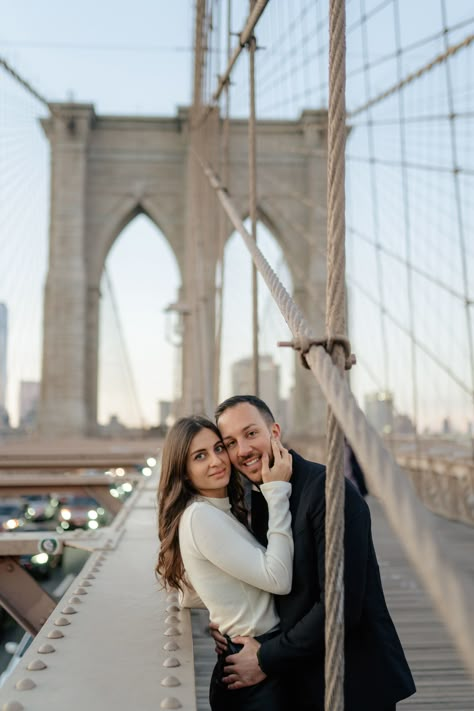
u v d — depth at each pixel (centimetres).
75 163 3422
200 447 211
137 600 262
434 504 1017
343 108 158
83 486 878
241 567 192
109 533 400
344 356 155
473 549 689
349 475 569
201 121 1323
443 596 72
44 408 3244
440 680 319
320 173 3319
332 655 150
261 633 198
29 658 198
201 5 1186
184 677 181
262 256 255
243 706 195
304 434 3047
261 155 3378
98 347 3428
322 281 3216
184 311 1684
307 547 191
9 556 367
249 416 211
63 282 3341
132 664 191
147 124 3522
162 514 217
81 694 170
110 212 3494
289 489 199
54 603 365
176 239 3469
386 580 565
